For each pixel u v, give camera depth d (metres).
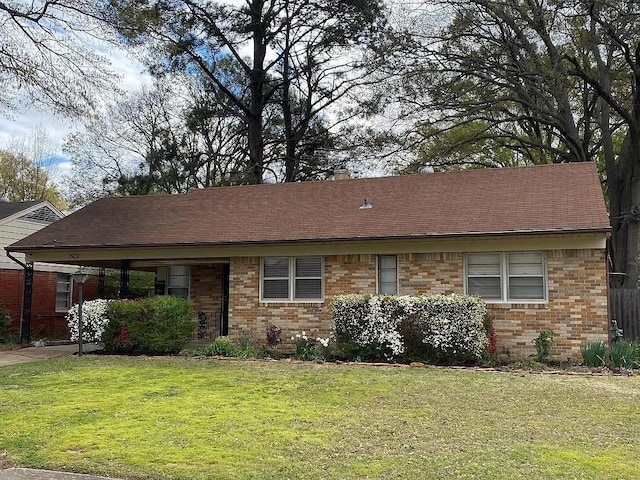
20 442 6.67
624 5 19.30
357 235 14.51
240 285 15.88
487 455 6.09
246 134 36.47
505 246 13.61
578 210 13.69
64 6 16.80
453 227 14.02
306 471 5.61
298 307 15.33
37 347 17.64
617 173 23.31
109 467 5.79
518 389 9.70
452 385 10.04
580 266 13.20
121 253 16.77
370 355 13.31
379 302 13.23
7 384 10.43
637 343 14.03
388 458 6.00
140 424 7.41
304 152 32.62
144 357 14.09
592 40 20.56
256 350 14.89
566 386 9.98
